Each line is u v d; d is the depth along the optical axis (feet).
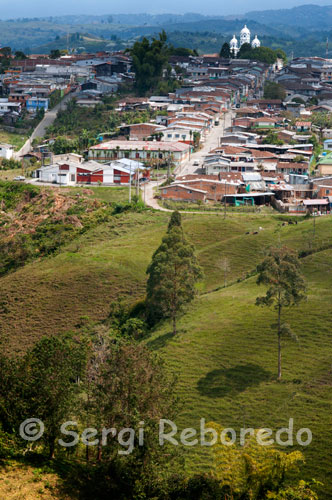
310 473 215.10
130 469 191.01
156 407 198.18
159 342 310.86
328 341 287.07
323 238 419.33
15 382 204.74
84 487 191.21
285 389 260.21
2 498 176.24
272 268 271.08
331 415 240.53
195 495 192.03
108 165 645.51
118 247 453.99
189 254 329.52
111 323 360.48
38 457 205.57
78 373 214.69
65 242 483.10
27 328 366.63
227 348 293.43
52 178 629.92
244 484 188.85
